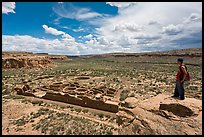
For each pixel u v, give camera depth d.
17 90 37.41
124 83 49.25
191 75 65.62
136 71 81.44
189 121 8.91
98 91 34.81
